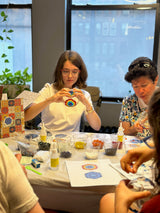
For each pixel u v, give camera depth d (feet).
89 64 11.83
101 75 11.82
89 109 6.33
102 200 3.47
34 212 2.48
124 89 11.70
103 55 11.62
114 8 10.98
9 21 11.77
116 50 11.48
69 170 3.89
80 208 4.35
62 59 6.39
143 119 5.34
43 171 3.84
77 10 11.34
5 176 2.35
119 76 11.66
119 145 5.07
